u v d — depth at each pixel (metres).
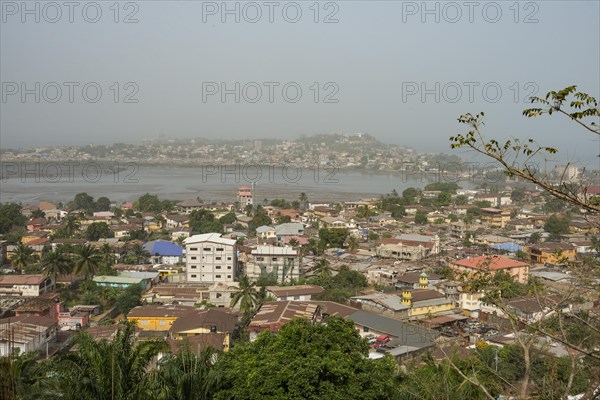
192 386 26.12
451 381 29.47
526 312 51.66
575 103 13.16
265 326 55.09
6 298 69.56
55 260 76.75
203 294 74.38
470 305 67.50
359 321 59.78
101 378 22.97
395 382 29.06
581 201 14.34
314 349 27.44
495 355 40.00
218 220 133.25
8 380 21.58
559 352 36.72
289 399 25.28
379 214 153.50
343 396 25.70
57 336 55.47
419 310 65.62
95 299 71.75
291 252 86.50
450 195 183.50
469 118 14.41
